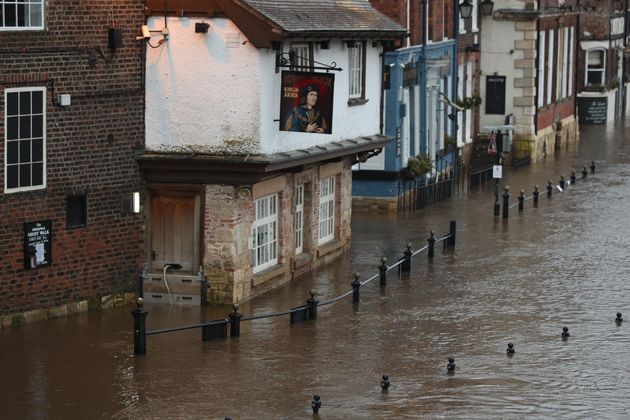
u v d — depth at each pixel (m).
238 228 63.81
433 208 98.69
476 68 125.06
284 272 69.69
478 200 103.50
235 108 62.88
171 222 63.97
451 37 112.62
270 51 63.41
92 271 61.66
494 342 57.88
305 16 67.25
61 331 57.94
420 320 62.03
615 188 110.31
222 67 62.75
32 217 58.31
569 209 98.31
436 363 54.19
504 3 127.38
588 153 138.75
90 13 60.22
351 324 61.06
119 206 62.59
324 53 70.50
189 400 48.50
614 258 78.44
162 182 63.53
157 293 64.06
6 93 56.72
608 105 172.00
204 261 63.72
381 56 79.38
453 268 75.00
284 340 57.78
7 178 57.06
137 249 63.78
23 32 57.06
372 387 50.47
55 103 58.91
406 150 99.06
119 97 62.12
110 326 59.12
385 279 69.88
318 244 75.56
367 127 77.31
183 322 60.41
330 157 70.56
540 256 79.00
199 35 62.75
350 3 75.81
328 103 63.28
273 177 67.06
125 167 62.72
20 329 57.91
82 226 60.88
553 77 139.75
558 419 46.72
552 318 62.66
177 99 63.31
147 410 47.25
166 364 53.31
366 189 96.12
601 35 169.00
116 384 50.31
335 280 71.12
